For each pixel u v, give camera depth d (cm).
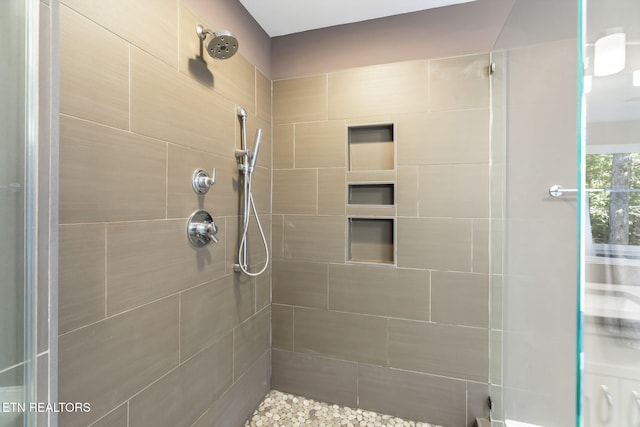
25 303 53
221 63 126
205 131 116
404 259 150
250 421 149
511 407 115
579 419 80
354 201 165
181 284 106
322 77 161
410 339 150
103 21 77
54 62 57
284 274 169
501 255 125
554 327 92
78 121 71
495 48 129
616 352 115
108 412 80
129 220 85
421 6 143
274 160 169
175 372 104
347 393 160
